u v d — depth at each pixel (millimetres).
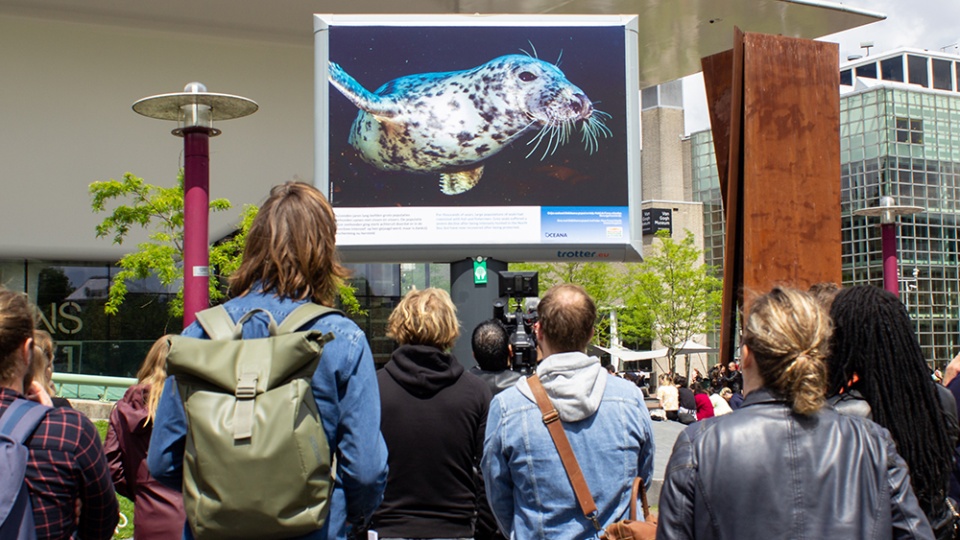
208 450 2498
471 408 4434
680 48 29828
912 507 2582
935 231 64688
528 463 3639
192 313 9180
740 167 13242
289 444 2512
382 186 13992
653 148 76562
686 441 2695
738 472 2564
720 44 29406
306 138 26906
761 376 2713
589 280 45656
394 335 4551
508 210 14062
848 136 65625
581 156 14227
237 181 26094
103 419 16266
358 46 14164
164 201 19266
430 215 13977
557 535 3602
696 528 2594
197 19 24578
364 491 2785
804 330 2650
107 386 19141
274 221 2922
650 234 66625
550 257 14180
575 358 3715
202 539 2521
